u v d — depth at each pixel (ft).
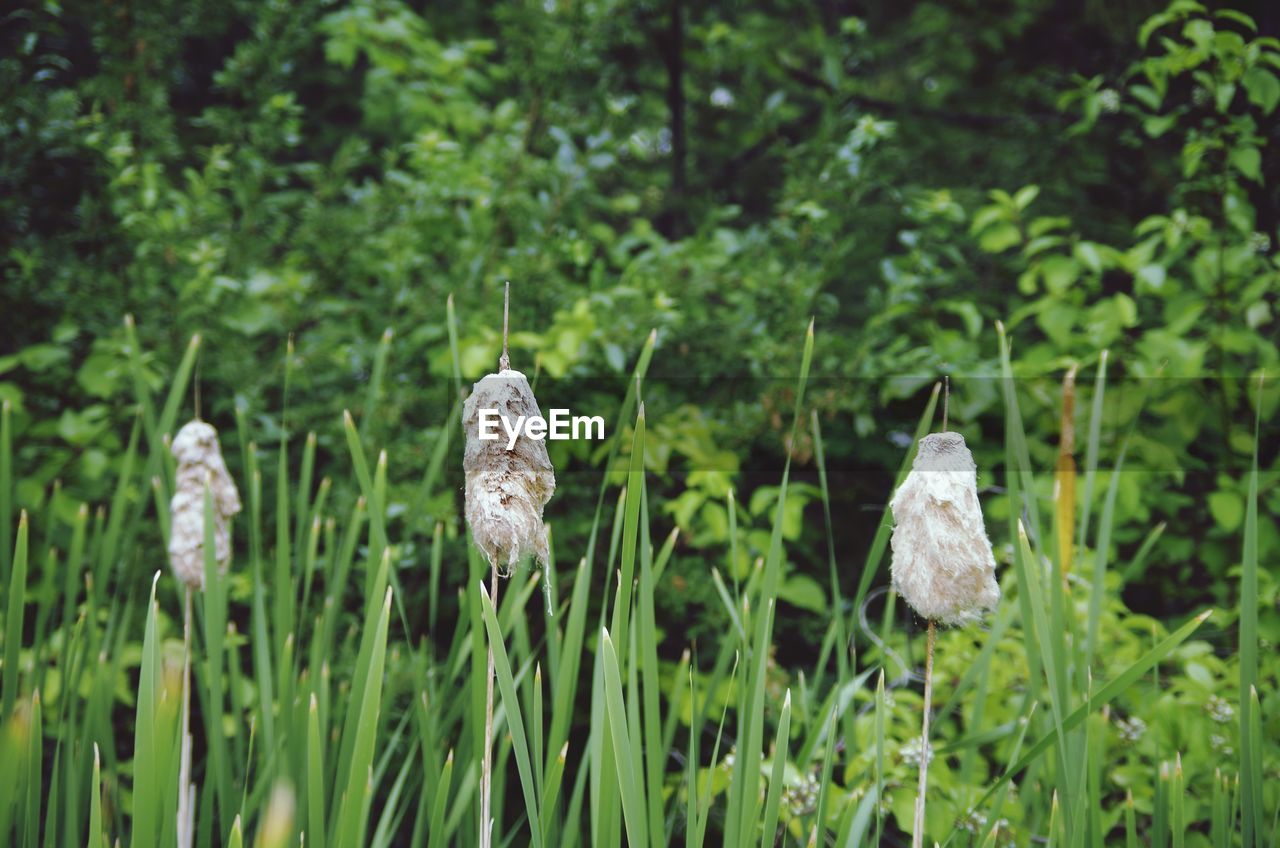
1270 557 9.14
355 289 11.62
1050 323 9.47
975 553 3.69
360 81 15.67
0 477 5.88
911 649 9.00
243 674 9.87
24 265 9.76
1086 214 13.26
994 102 15.44
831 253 10.83
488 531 3.52
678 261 10.87
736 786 4.37
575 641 4.84
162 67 11.60
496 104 14.97
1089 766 5.07
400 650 9.44
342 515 9.78
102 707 6.16
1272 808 6.62
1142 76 12.53
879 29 16.78
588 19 11.53
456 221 11.10
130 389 10.21
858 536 11.69
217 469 5.52
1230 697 7.57
